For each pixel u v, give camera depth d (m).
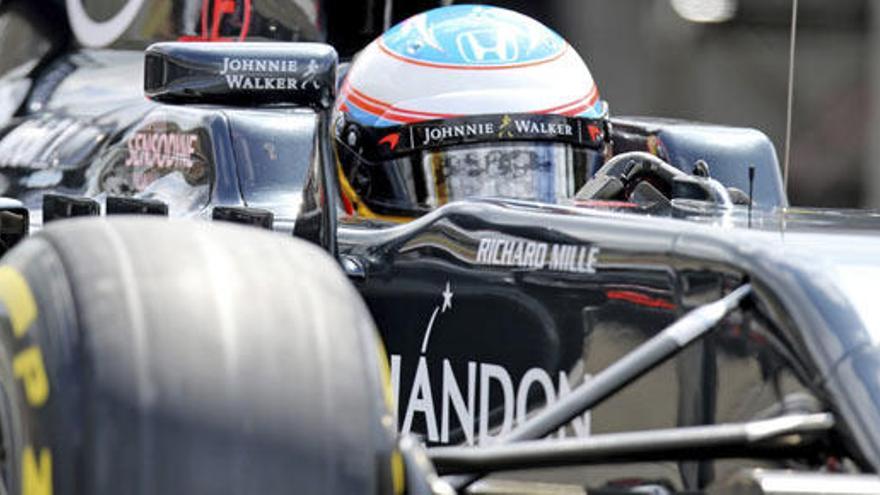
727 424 9.60
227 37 20.50
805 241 10.84
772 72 32.09
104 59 20.05
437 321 11.46
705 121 31.91
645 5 31.31
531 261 10.87
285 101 12.13
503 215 11.23
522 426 9.67
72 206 14.09
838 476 8.12
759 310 9.51
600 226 10.63
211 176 16.08
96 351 7.55
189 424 7.45
